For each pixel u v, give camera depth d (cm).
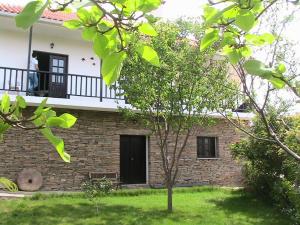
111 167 1400
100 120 1402
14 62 1353
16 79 1218
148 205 1107
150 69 930
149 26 131
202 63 943
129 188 1420
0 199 1071
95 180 1277
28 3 103
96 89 1370
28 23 101
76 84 1327
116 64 131
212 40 167
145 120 1079
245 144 1203
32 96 1194
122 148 1468
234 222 952
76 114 1359
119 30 128
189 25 966
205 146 1647
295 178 944
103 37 129
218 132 1655
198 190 1414
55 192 1218
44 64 1427
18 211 945
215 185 1591
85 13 127
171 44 965
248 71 167
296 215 922
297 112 761
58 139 122
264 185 1209
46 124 124
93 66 1498
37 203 1046
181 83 960
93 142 1378
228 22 156
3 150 1234
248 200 1237
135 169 1484
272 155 1120
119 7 120
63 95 1398
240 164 1566
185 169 1556
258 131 1135
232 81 828
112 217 934
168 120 1059
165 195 1297
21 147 1260
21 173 1245
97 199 1131
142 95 970
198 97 948
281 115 729
